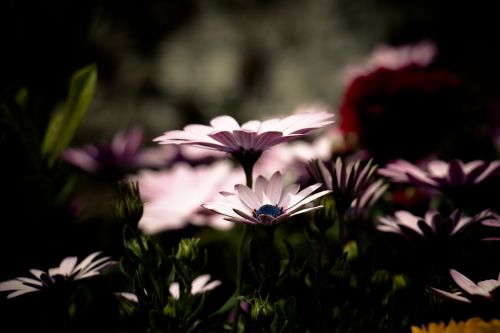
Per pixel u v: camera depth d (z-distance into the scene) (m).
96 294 0.55
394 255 0.53
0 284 0.46
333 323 0.47
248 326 0.46
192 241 0.48
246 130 0.45
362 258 0.51
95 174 0.72
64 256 0.58
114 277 0.56
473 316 0.44
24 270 0.56
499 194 0.55
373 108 0.65
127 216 0.47
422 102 0.65
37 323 0.50
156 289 0.47
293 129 0.46
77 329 0.51
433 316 0.45
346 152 0.64
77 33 0.63
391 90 0.65
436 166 0.53
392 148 0.66
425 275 0.48
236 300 0.46
